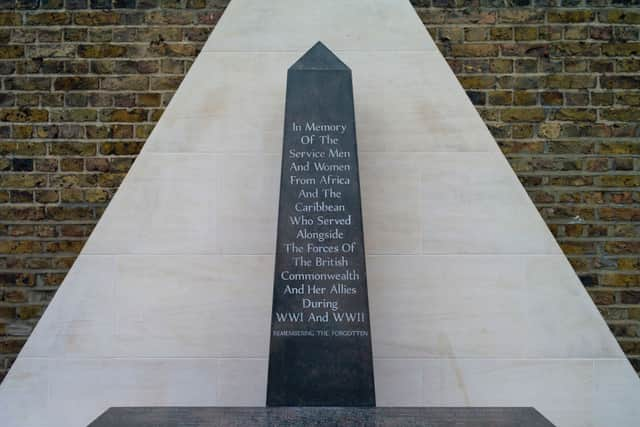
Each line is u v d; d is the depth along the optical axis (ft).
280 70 12.01
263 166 11.84
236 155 11.85
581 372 11.44
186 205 11.76
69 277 11.63
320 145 10.71
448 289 11.59
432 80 11.98
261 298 11.59
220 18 12.26
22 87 12.30
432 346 11.48
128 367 11.47
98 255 11.68
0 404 11.41
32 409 11.41
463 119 11.90
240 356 11.48
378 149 11.85
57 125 12.25
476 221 11.72
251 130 11.89
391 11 12.13
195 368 11.46
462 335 11.51
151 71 12.33
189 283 11.62
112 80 12.32
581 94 12.23
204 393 11.43
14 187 12.14
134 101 12.28
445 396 11.39
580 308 11.55
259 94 11.96
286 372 10.13
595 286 11.89
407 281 11.60
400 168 11.82
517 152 12.14
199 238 11.70
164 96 12.30
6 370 11.82
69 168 12.17
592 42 12.30
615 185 12.07
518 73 12.28
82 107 12.27
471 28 12.35
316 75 10.90
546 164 12.11
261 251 11.68
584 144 12.14
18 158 12.18
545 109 12.21
